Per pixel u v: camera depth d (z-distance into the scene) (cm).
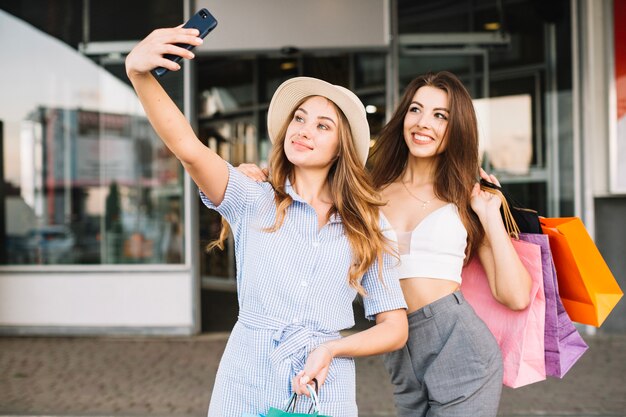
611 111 564
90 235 611
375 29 597
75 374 476
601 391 427
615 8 563
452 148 210
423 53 602
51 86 612
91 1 609
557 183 591
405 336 170
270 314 160
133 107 609
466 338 198
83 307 604
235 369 160
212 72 642
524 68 595
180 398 418
